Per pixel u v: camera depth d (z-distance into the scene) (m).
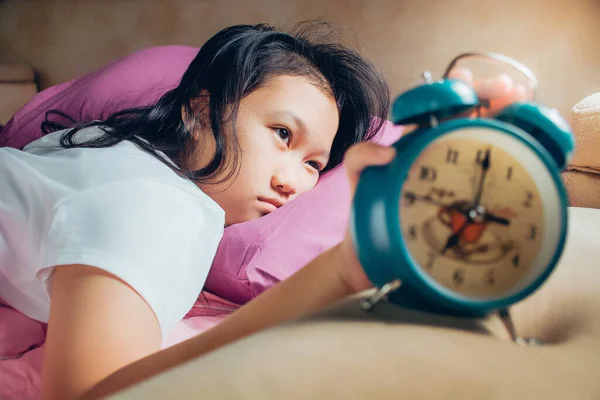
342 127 1.24
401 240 0.47
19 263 0.91
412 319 0.49
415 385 0.38
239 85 1.10
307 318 0.49
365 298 0.53
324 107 1.15
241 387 0.38
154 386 0.39
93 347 0.66
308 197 1.15
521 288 0.49
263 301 0.60
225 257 1.07
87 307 0.69
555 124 0.50
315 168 1.20
